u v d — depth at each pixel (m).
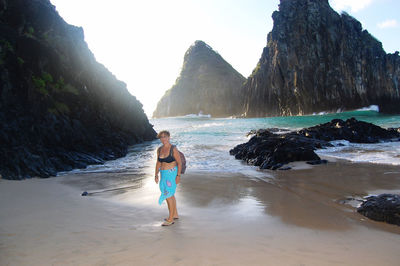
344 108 70.88
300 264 3.06
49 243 3.66
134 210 5.48
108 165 12.94
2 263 3.06
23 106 12.44
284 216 4.98
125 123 25.05
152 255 3.26
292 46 75.94
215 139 24.05
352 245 3.65
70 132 14.45
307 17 74.94
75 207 5.75
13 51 13.96
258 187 7.56
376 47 70.56
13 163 9.35
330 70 72.56
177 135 28.62
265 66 84.56
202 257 3.21
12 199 6.46
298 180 8.26
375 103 67.88
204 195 6.82
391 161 10.34
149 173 10.32
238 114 100.19
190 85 149.62
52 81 16.41
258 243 3.68
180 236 3.93
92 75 21.53
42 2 21.06
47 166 10.61
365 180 7.74
